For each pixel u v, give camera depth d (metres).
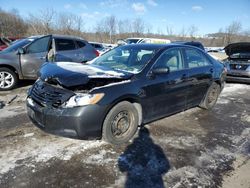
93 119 3.50
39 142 3.88
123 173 3.21
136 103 4.09
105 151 3.71
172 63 4.73
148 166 3.39
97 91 3.53
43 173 3.12
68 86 3.49
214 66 5.82
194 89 5.22
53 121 3.49
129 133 4.05
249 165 3.57
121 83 3.82
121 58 4.71
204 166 3.47
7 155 3.47
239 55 9.79
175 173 3.27
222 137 4.45
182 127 4.79
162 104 4.52
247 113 5.93
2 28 37.50
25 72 7.26
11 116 4.95
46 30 34.03
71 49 7.98
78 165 3.32
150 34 41.75
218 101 6.89
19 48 7.11
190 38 44.78
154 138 4.22
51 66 4.22
